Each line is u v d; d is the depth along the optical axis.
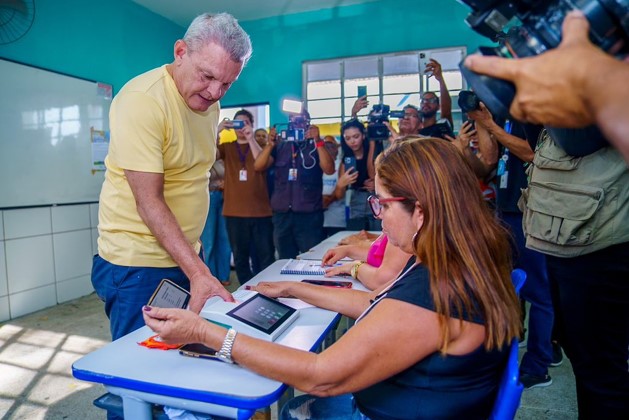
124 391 0.85
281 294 1.29
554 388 2.05
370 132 3.32
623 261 1.16
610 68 0.47
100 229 1.39
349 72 4.78
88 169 3.86
